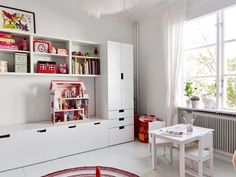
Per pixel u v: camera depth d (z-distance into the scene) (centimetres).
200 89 353
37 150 290
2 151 262
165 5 374
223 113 299
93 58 383
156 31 414
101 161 298
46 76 351
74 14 382
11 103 318
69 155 322
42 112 348
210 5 312
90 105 405
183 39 352
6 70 292
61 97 339
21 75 325
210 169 244
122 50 396
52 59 355
